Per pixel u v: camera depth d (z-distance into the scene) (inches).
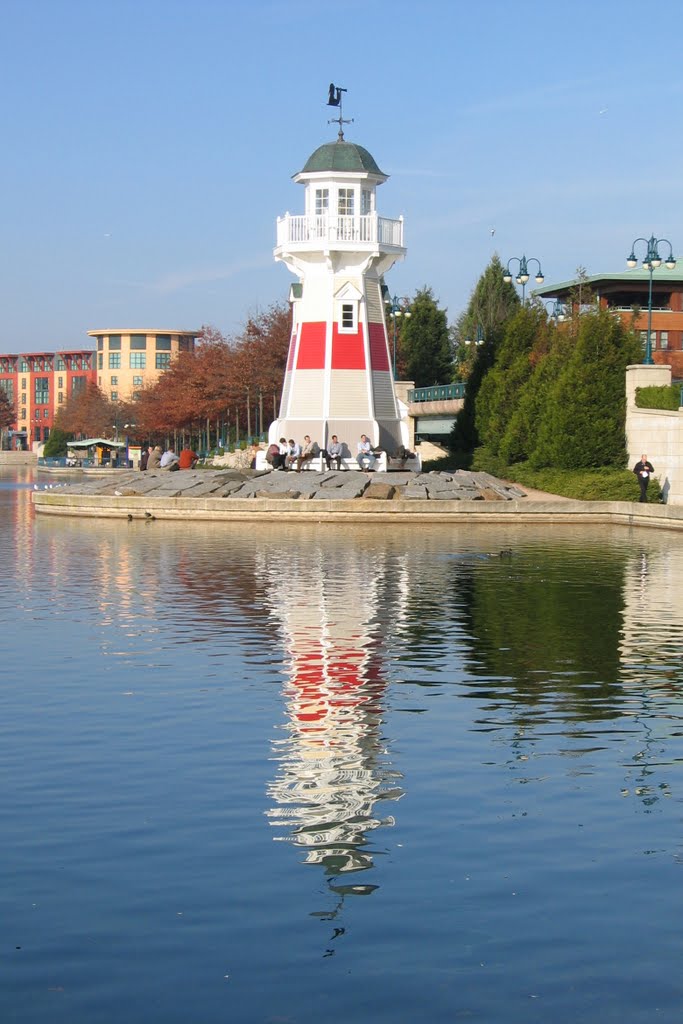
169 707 620.1
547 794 482.0
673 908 376.2
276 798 475.8
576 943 353.4
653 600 991.6
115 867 405.7
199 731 574.2
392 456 2396.7
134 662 734.5
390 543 1504.7
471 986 329.4
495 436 2369.6
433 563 1268.5
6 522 1918.1
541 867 407.5
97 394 6594.5
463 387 3009.4
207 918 368.8
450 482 1962.4
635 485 1935.3
